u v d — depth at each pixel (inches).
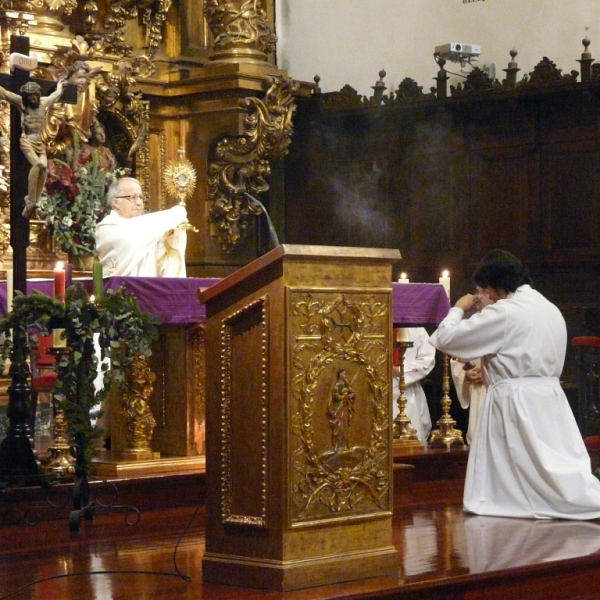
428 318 465.7
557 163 660.1
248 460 267.7
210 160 692.1
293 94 695.1
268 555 264.8
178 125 701.3
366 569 275.6
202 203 694.5
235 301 269.4
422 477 473.7
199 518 373.1
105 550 322.7
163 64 699.4
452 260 693.3
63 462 388.5
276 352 261.7
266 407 263.9
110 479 379.6
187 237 697.0
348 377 271.9
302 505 264.8
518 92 655.8
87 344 350.6
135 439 402.3
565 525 364.8
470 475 394.0
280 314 261.3
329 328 267.7
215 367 272.5
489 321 389.4
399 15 737.0
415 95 697.6
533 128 665.0
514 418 386.3
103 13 672.4
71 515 348.2
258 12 695.7
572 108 653.3
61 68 621.3
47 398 528.7
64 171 495.2
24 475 368.2
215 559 273.7
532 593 297.4
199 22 708.7
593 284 645.3
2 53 602.5
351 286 272.8
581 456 388.5
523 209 670.5
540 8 682.8
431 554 312.8
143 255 506.0
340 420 270.4
